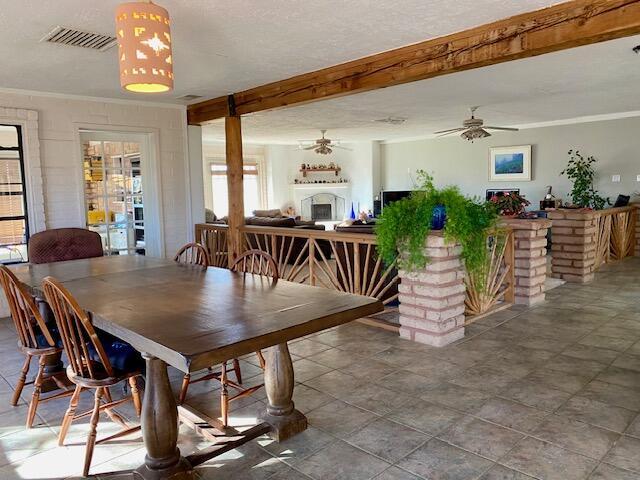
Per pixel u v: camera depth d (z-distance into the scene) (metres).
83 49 3.64
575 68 4.57
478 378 3.20
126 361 2.38
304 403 2.90
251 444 2.47
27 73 4.36
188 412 2.72
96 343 2.20
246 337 1.83
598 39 2.88
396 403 2.88
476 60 3.33
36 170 5.11
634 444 2.39
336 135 10.39
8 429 2.67
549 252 8.30
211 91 5.30
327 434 2.55
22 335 2.72
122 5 2.15
